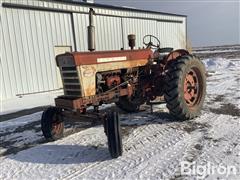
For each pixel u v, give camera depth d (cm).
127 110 599
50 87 1085
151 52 548
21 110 757
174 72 493
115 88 469
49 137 461
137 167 346
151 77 538
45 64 1064
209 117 541
